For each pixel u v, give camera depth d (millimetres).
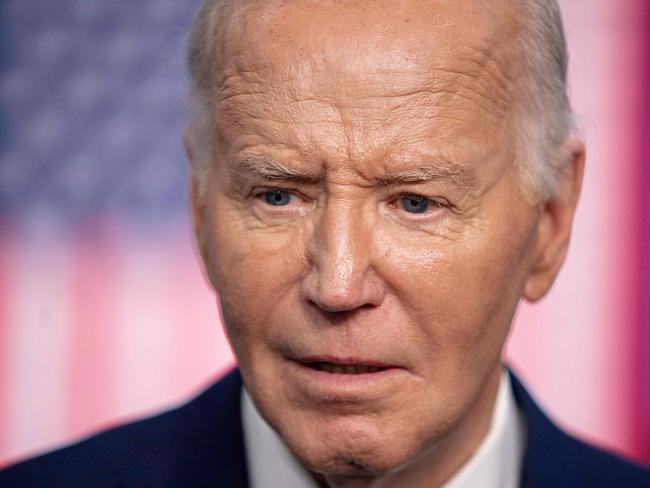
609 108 5848
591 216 5848
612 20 5875
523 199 3275
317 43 3023
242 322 3205
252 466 3707
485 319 3178
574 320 5867
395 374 3098
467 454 3570
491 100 3139
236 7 3234
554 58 3436
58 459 4004
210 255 3361
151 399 5949
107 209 6000
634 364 5836
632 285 5824
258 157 3084
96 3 6133
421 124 2996
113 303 5961
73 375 5930
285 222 3133
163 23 6086
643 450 5836
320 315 3053
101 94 6074
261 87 3084
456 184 3059
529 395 3922
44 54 6098
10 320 5918
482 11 3158
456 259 3078
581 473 3842
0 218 5949
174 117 6043
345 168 2994
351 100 2986
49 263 5949
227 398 3869
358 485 3424
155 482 3807
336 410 3100
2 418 5906
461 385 3176
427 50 3021
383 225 3049
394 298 3059
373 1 3045
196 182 3539
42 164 6008
